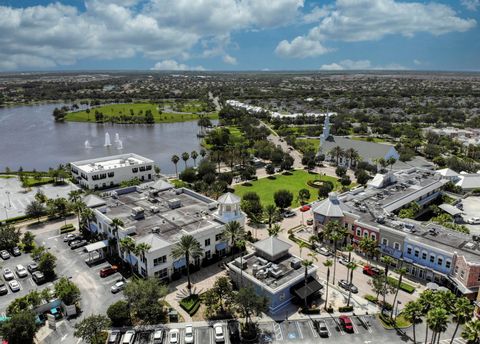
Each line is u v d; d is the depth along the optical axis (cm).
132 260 9075
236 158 19512
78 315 7512
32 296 7244
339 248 10619
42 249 9675
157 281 7694
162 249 8488
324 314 7644
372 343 6825
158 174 18238
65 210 12288
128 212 10762
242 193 15525
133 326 7225
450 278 8381
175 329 7050
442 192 14312
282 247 8738
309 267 8456
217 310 7719
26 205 14050
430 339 6919
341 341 6881
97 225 10725
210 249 9706
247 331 7044
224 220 10062
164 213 10719
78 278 8888
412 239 9231
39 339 6825
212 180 16138
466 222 12338
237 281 8494
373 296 8188
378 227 9788
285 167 19212
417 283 8831
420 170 16025
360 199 11956
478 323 5381
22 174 17912
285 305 7919
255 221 12231
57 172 16750
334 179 17775
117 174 16162
